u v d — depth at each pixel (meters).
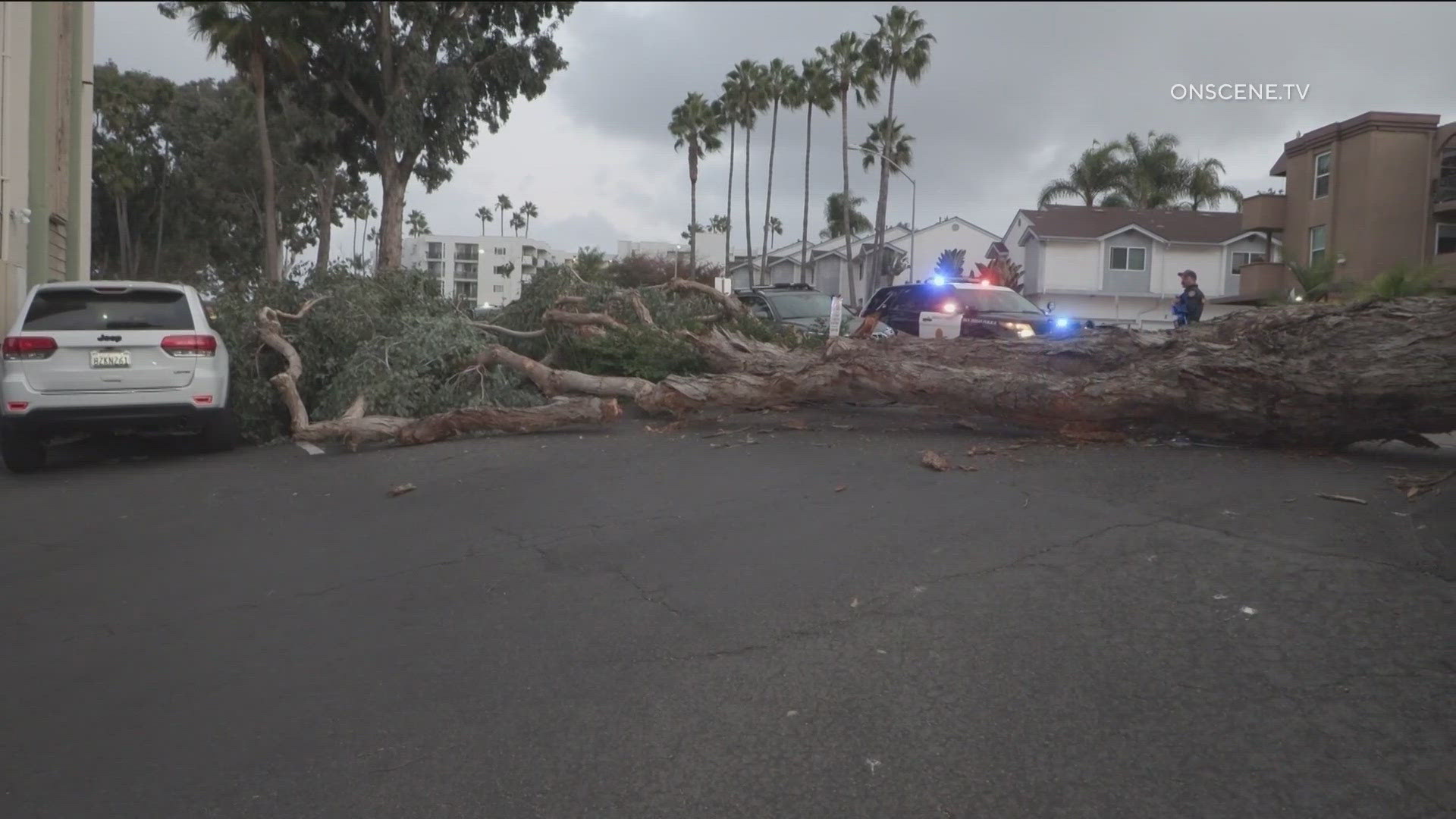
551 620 5.52
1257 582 5.31
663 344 12.23
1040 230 46.72
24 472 10.62
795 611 5.39
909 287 17.72
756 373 10.88
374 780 4.04
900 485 7.61
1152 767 3.81
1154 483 7.17
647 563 6.27
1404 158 31.02
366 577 6.43
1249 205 36.28
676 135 62.84
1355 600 5.00
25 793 4.07
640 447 9.59
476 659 5.10
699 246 101.12
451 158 33.38
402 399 11.34
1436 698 4.12
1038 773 3.81
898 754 4.00
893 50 51.53
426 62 31.41
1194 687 4.34
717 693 4.56
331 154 35.03
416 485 8.70
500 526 7.27
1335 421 7.80
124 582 6.58
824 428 10.12
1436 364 7.23
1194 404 8.23
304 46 31.62
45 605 6.21
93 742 4.47
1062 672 4.55
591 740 4.24
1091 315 47.22
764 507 7.29
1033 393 8.89
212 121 52.91
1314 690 4.25
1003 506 6.87
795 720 4.29
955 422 10.13
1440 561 5.36
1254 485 6.93
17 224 17.61
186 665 5.24
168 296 10.96
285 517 7.99
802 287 18.36
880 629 5.11
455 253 126.50
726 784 3.86
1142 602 5.20
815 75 55.53
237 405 11.76
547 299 13.80
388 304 13.69
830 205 77.94
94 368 10.33
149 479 9.79
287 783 4.06
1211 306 46.25
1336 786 3.63
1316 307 8.12
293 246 58.88
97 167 48.25
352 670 5.07
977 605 5.31
